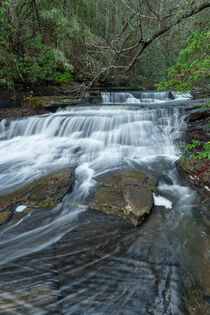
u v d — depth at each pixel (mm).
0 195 3771
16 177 4605
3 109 8656
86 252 2525
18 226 2977
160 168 5152
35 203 3512
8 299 1778
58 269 2221
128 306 1839
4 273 2121
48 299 1816
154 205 3619
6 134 7484
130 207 3291
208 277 2178
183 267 2322
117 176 4461
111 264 2348
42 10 10414
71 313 1742
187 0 3984
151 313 1774
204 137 5605
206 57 3283
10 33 8867
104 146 6609
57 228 2982
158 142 6527
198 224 3150
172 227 3082
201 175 4230
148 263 2381
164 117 6934
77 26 11023
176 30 6871
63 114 8414
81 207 3518
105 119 7434
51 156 5938
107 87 14625
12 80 9219
